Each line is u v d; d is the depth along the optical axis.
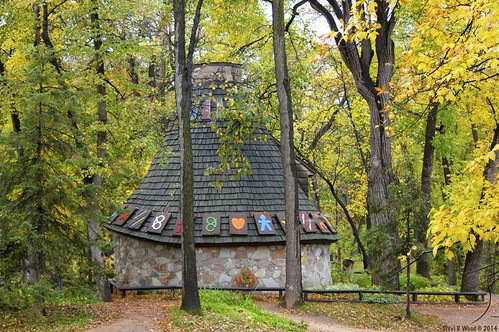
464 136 25.64
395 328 13.05
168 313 11.57
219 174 17.66
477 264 18.62
